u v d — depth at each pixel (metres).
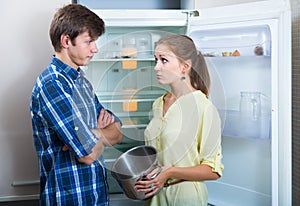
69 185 1.31
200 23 1.76
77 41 1.27
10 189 1.94
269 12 1.60
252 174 1.84
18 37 1.91
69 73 1.31
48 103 1.23
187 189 1.38
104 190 1.39
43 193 1.36
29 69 1.93
